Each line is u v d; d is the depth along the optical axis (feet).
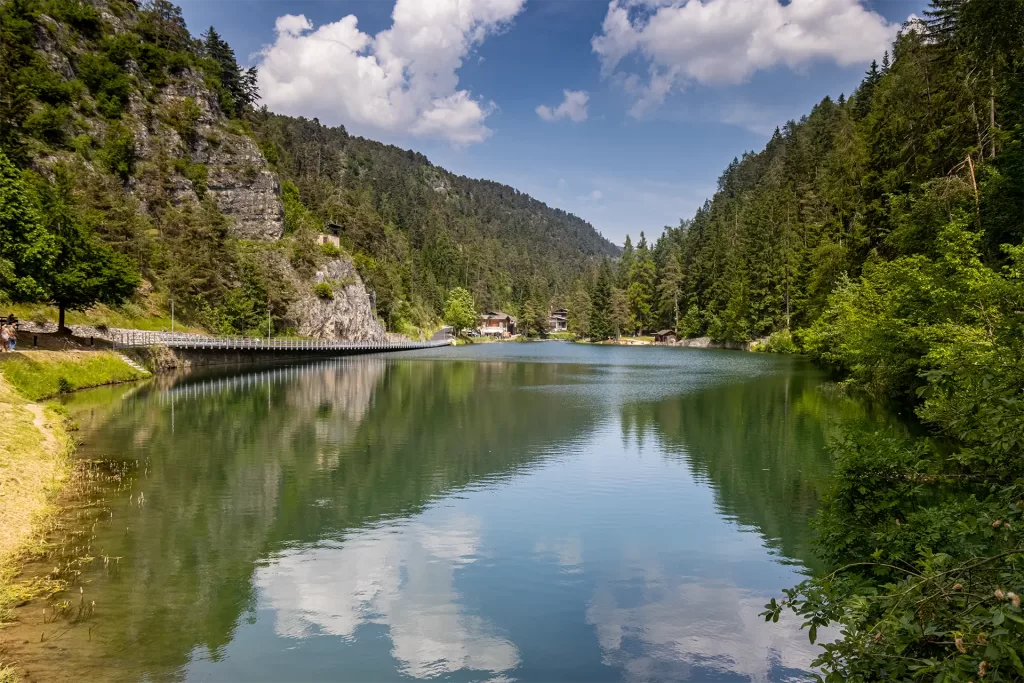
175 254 276.21
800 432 96.89
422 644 35.06
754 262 363.76
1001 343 28.43
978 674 16.26
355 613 38.75
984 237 91.15
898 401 115.96
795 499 63.21
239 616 37.86
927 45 139.64
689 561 47.60
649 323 540.93
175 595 40.27
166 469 72.23
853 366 137.80
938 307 87.86
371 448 86.84
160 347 194.49
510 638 36.06
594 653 34.50
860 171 193.06
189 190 336.49
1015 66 82.74
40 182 168.96
